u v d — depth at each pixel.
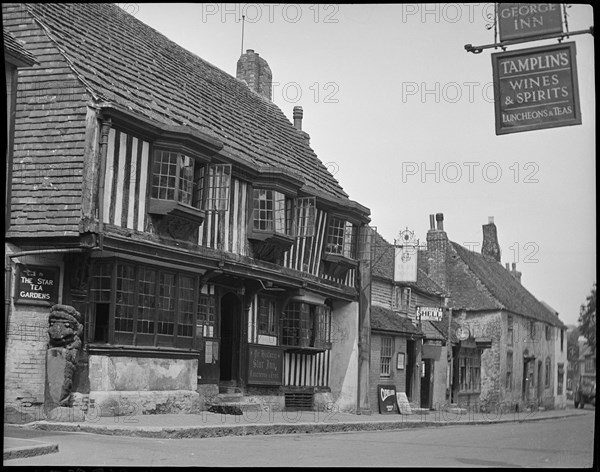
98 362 13.06
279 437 13.46
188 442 11.45
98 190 12.97
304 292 18.92
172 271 14.57
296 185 17.88
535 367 33.88
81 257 13.05
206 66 20.17
